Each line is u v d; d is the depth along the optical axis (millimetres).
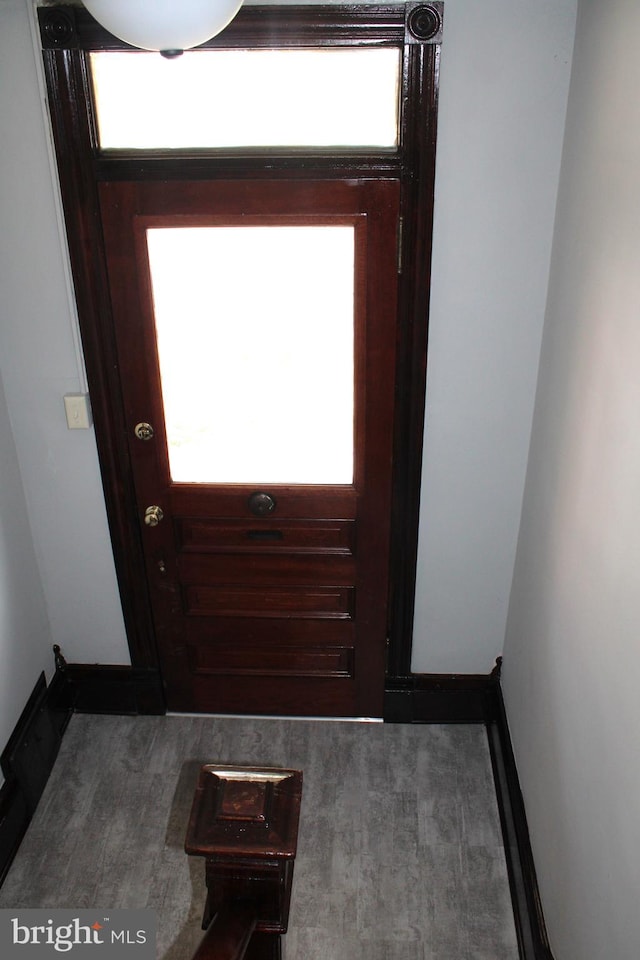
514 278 2047
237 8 1479
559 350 1900
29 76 1854
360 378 2148
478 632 2547
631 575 1343
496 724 2506
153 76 1868
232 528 2400
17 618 2336
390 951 1990
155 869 2191
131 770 2492
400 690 2615
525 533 2256
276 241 2020
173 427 2270
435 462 2289
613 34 1506
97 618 2580
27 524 2402
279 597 2508
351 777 2457
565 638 1778
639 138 1342
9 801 2213
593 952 1521
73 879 2168
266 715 2695
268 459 2303
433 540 2400
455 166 1931
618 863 1391
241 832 1066
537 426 2135
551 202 1962
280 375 2184
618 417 1430
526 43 1810
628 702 1354
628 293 1391
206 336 2141
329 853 2225
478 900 2109
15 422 2268
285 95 1877
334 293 2076
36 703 2420
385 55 1842
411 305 2064
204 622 2557
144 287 2066
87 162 1935
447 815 2336
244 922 1071
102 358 2168
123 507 2373
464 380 2172
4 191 1974
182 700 2705
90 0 1375
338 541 2404
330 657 2594
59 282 2080
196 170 1938
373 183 1935
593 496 1576
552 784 1876
